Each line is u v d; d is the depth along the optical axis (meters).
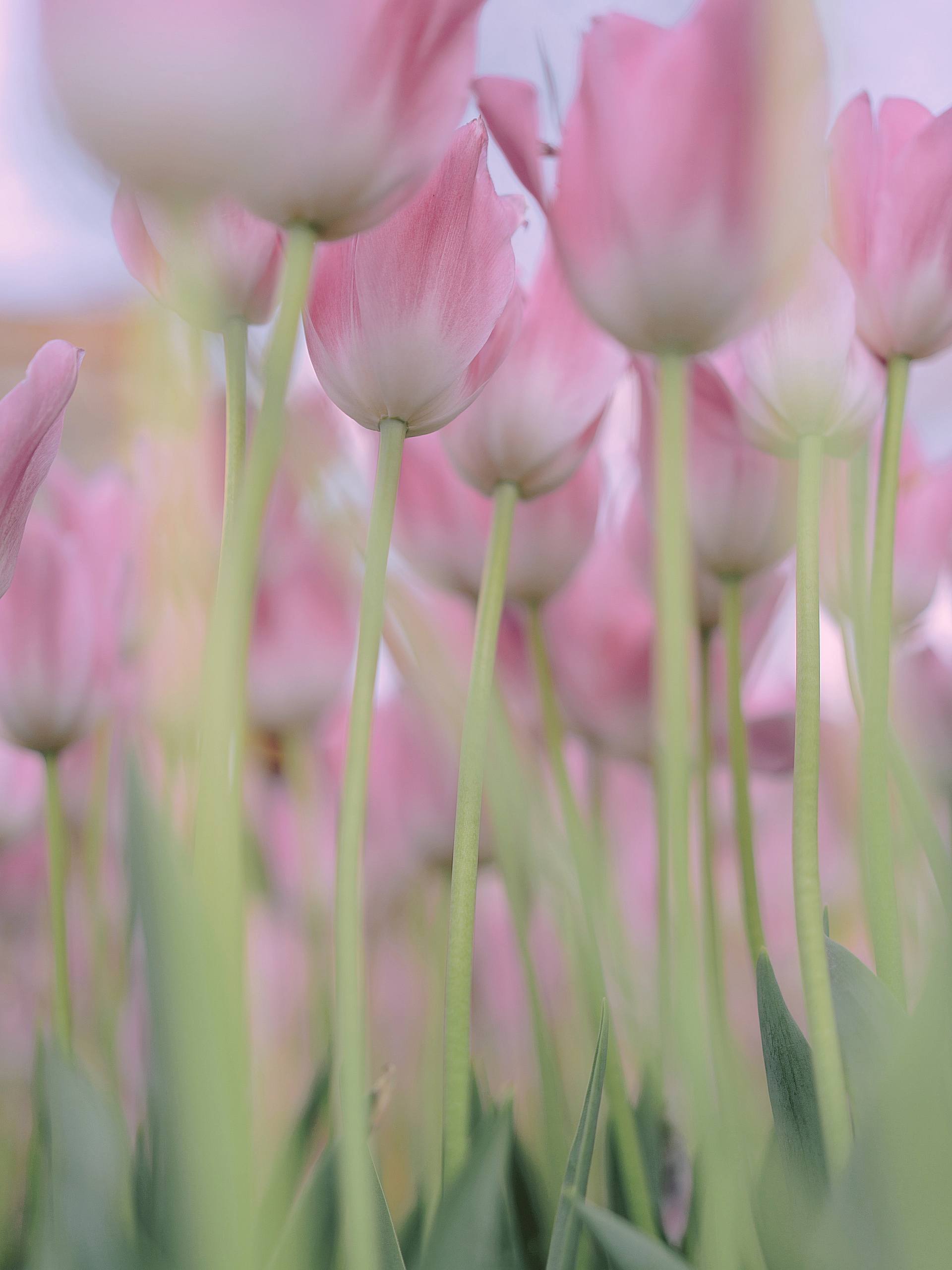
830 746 0.71
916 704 0.74
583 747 0.82
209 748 0.63
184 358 0.66
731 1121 0.66
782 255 0.64
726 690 0.77
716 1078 0.67
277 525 0.73
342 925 0.65
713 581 0.75
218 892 0.63
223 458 0.66
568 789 0.75
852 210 0.69
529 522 0.77
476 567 0.78
